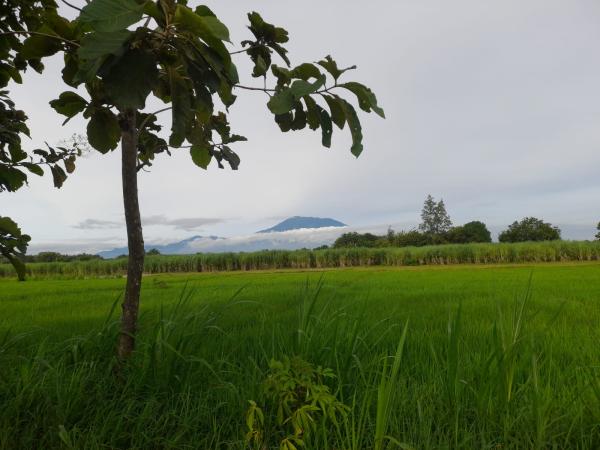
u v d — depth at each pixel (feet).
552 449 7.31
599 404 8.16
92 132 8.52
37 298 39.24
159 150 10.87
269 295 34.19
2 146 10.15
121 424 7.72
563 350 13.05
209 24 5.06
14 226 9.22
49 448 7.33
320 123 7.41
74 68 7.82
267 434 7.66
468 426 8.20
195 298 32.19
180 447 7.49
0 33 7.07
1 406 7.86
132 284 9.37
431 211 353.51
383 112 6.56
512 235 245.86
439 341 14.21
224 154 9.92
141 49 5.27
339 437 7.53
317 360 9.46
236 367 10.21
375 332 14.83
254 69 7.64
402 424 8.05
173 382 9.27
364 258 159.63
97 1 4.53
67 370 9.41
